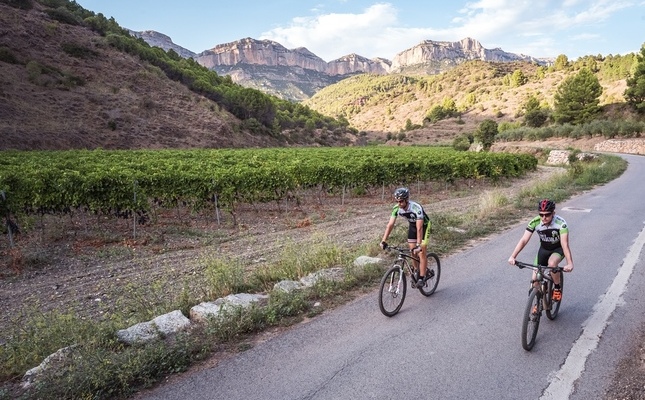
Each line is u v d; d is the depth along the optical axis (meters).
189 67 98.06
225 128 67.88
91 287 8.10
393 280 5.85
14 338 5.24
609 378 4.15
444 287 7.05
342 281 7.04
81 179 12.33
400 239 10.33
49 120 48.25
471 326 5.43
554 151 50.22
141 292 7.62
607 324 5.47
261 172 16.20
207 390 4.00
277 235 12.71
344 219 15.42
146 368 4.25
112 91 61.91
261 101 86.94
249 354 4.70
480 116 144.62
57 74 57.91
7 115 44.56
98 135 50.69
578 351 4.74
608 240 10.19
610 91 98.69
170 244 11.58
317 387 4.02
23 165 19.89
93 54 67.69
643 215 13.51
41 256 9.72
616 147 57.94
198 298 6.73
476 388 3.99
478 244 10.09
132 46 77.31
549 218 5.00
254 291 7.09
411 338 5.07
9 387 4.15
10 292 7.91
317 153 39.53
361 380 4.13
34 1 75.69
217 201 14.51
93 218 15.11
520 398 3.84
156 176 13.85
